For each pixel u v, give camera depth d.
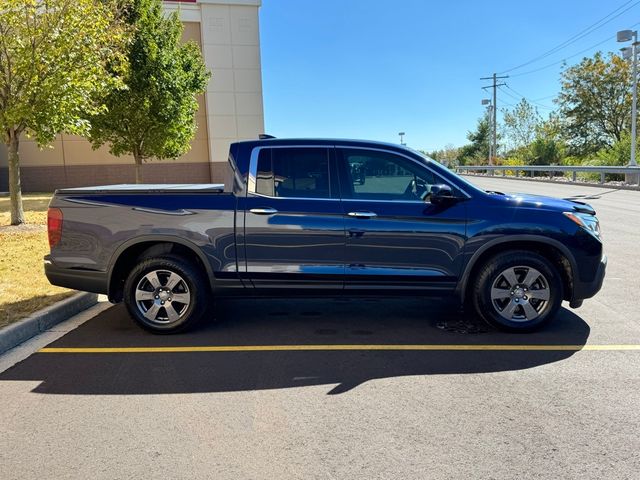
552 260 5.30
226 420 3.45
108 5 11.83
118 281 5.47
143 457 3.01
